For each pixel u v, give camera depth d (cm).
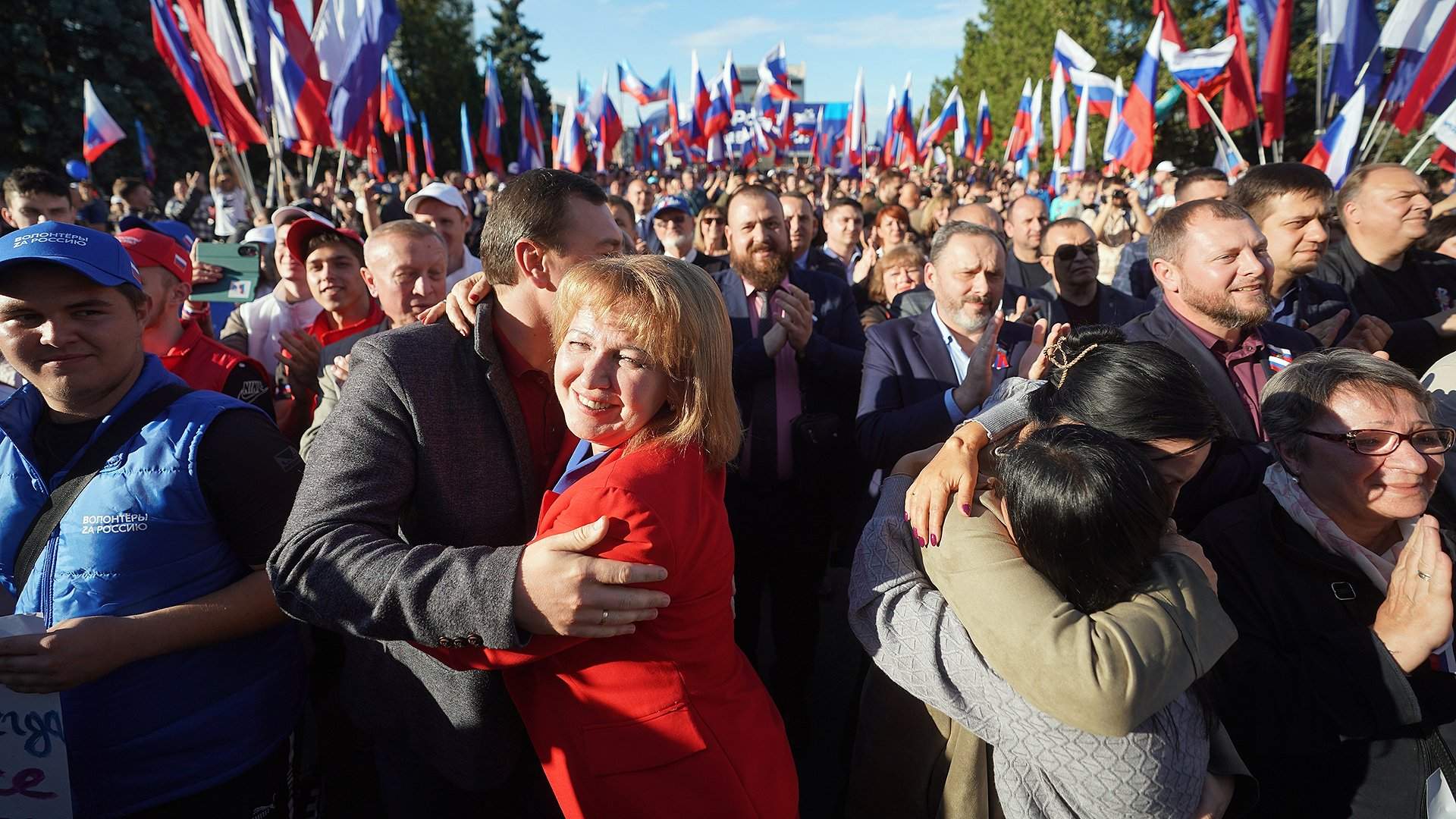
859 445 282
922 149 2177
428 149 1858
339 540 136
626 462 134
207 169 2614
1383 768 168
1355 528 182
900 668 159
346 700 183
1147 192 1467
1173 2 2398
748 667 162
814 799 296
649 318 133
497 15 4553
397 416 150
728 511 315
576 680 142
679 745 140
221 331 468
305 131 684
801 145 3950
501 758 163
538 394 168
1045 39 2650
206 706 172
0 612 168
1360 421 173
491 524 157
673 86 2302
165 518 165
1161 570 145
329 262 349
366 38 721
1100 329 185
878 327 305
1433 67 577
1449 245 427
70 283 158
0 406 170
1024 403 178
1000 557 147
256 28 645
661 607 129
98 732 162
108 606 164
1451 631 160
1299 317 332
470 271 451
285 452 180
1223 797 150
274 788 190
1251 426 242
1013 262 550
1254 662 175
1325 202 305
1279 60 679
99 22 2266
